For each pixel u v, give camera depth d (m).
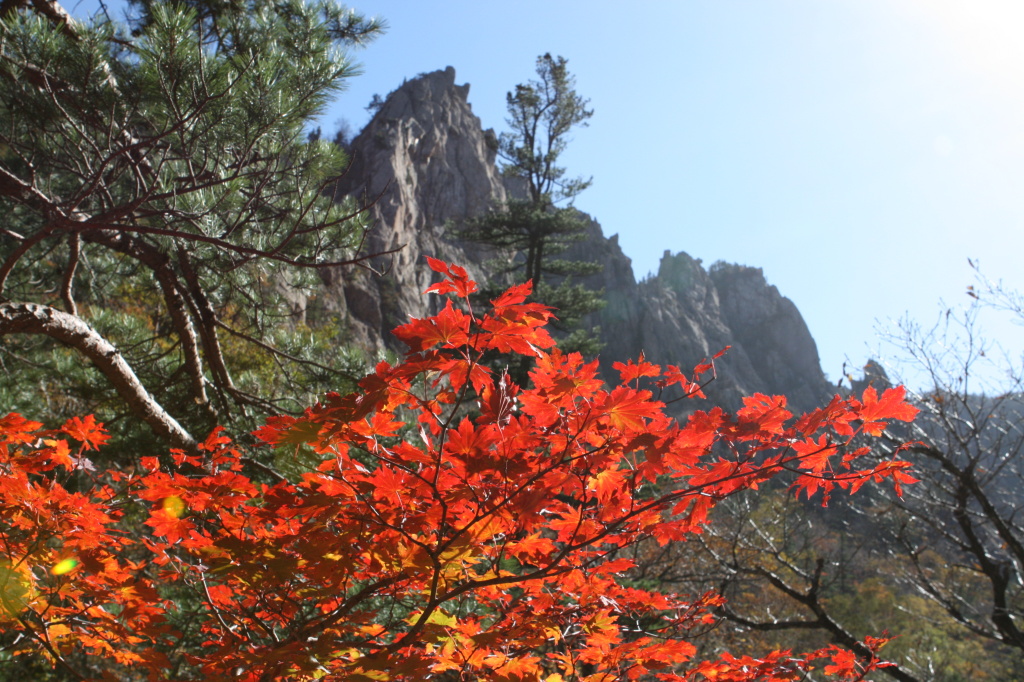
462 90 71.88
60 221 3.29
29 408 5.24
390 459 1.59
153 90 3.42
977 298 7.98
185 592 2.89
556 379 1.44
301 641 1.68
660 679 2.06
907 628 15.85
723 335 74.25
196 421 5.00
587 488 1.68
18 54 3.20
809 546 14.30
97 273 5.82
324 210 4.57
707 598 2.89
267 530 1.87
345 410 1.46
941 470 7.87
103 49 3.40
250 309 5.34
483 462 1.47
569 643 2.35
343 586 1.80
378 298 38.81
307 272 5.00
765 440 1.62
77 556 1.91
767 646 14.27
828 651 2.14
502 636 2.02
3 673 3.27
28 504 1.78
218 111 3.48
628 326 67.12
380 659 1.58
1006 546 7.80
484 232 22.89
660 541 1.86
